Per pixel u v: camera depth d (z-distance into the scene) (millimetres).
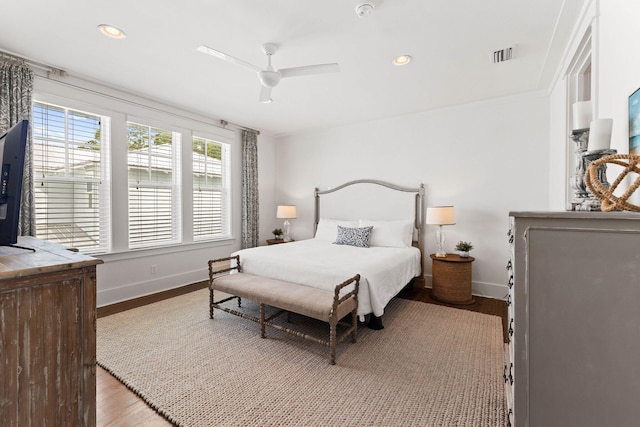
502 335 2607
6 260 1139
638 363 783
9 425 990
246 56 2605
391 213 4406
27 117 2682
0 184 1318
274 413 1640
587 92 2508
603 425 815
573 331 835
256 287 2621
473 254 3828
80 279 1144
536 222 862
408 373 2027
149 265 3748
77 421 1140
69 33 2281
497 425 1546
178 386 1872
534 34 2242
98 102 3230
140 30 2232
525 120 3486
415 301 3541
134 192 3643
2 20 2113
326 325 2824
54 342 1081
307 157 5324
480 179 3771
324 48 2471
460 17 2045
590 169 987
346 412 1648
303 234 5398
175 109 4008
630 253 784
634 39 1305
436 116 4066
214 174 4656
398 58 2633
